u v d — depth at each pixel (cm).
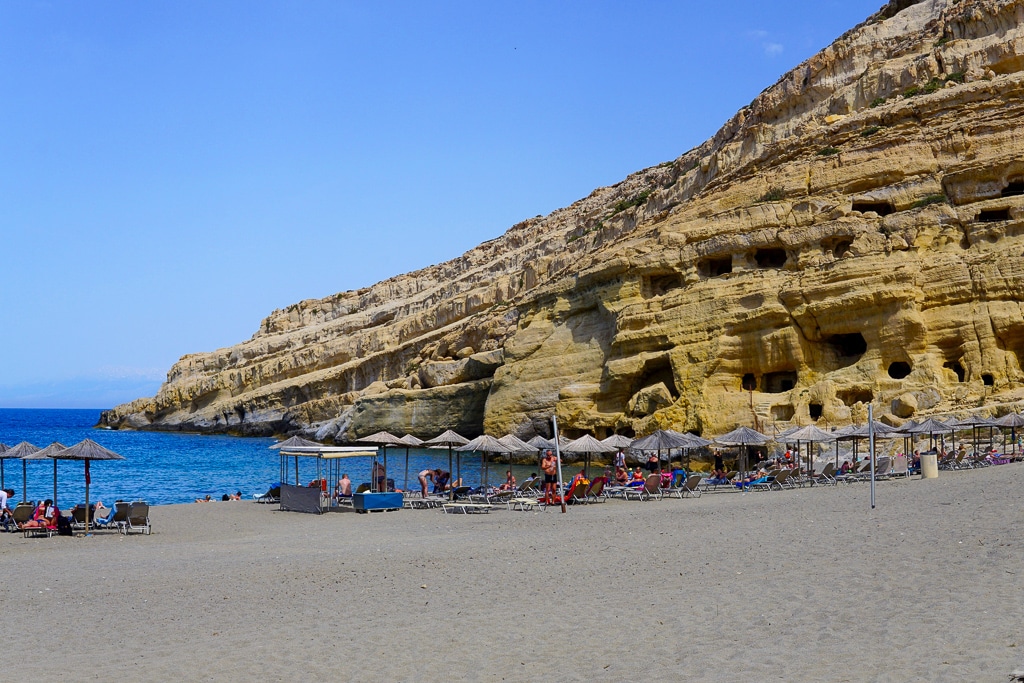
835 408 5134
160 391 15750
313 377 11438
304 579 1919
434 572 1920
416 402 8656
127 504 2964
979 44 6272
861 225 5562
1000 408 4581
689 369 5744
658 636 1320
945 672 1066
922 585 1455
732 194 6388
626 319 6206
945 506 2225
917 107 6012
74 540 2812
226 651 1364
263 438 11869
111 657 1366
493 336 8494
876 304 5219
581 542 2225
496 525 2828
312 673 1234
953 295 5122
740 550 1900
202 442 11025
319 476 4938
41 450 3062
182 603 1739
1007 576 1444
